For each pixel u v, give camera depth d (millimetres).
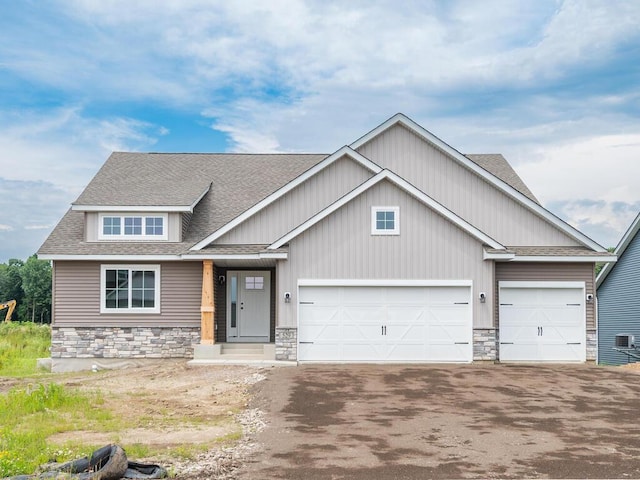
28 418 12648
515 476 9078
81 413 13297
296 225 22172
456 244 20531
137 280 22422
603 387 16141
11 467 8602
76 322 22203
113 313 22266
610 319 31719
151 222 22922
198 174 26125
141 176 25344
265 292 24016
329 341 20469
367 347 20469
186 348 22281
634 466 9570
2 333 36281
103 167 26062
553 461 9812
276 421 12562
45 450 10016
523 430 11773
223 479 8789
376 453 10203
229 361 20734
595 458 9969
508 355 21531
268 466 9445
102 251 22000
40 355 28203
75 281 22312
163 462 9586
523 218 22469
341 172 22266
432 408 13680
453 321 20562
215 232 21797
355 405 13984
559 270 21859
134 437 11242
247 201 24875
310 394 15148
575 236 22219
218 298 23844
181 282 22438
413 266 20406
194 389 16562
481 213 22516
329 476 8992
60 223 23766
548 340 21641
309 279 20422
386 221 20500
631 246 29828
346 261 20422
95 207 22406
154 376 18953
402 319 20531
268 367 19500
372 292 20562
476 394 15188
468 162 22453
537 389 15820
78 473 8664
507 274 21750
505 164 27016
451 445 10719
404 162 22750
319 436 11312
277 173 26578
